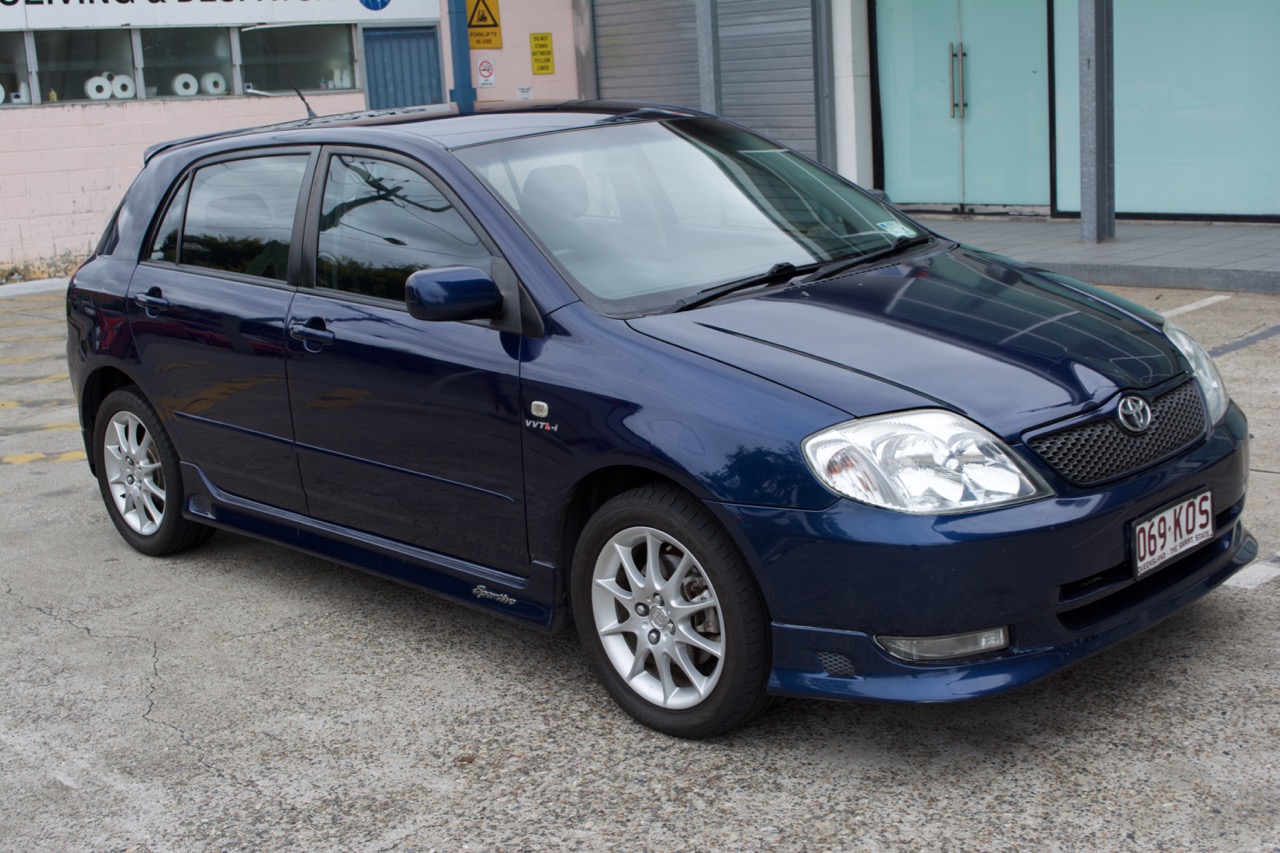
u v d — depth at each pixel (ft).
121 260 17.26
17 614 16.01
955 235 39.01
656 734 11.85
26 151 45.24
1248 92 35.94
